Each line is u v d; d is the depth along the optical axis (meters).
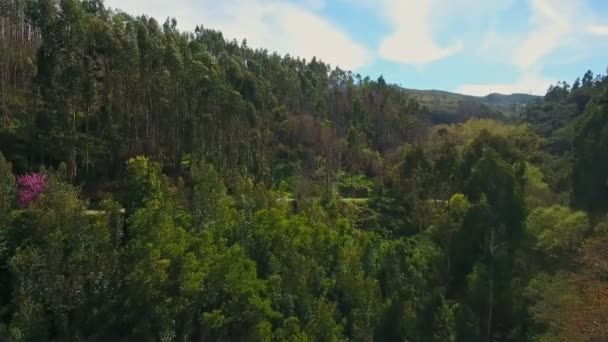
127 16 82.81
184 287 38.84
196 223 46.62
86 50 58.53
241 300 41.94
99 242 37.12
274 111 96.00
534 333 40.50
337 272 52.22
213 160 64.44
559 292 38.75
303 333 41.78
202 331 40.34
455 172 70.19
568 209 49.81
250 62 113.69
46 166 54.97
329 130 101.75
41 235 35.50
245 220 50.50
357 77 151.38
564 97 127.44
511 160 70.50
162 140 68.12
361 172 97.62
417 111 138.62
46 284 33.91
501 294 43.47
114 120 62.09
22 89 69.56
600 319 34.00
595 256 39.75
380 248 59.94
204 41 123.25
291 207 65.56
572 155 61.31
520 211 46.88
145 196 44.53
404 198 75.25
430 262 51.34
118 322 36.69
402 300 44.62
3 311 33.62
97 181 56.97
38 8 57.78
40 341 32.47
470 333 41.56
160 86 64.25
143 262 37.09
